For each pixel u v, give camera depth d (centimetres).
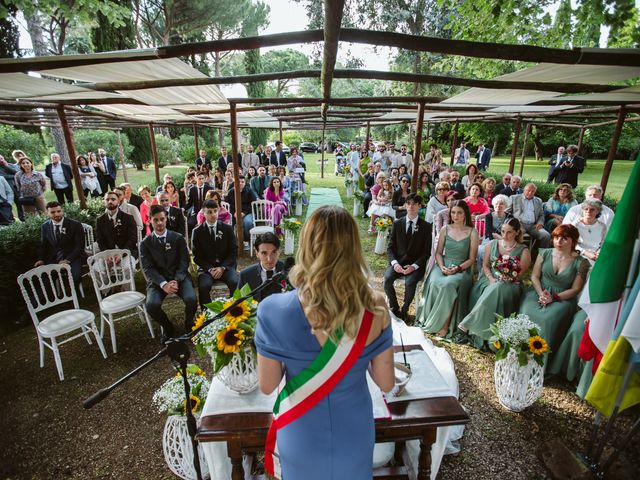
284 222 629
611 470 231
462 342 384
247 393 197
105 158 1165
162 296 392
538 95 472
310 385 114
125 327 429
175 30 2180
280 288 316
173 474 243
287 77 366
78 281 471
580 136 1041
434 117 1109
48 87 364
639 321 193
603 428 272
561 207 614
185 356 164
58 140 1248
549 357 328
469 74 1027
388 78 344
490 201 655
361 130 4475
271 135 3819
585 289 229
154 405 305
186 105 595
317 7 1925
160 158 2145
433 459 214
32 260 475
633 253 208
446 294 381
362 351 113
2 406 307
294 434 121
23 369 357
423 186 774
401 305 470
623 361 211
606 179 625
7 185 724
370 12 1903
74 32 1666
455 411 179
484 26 716
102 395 142
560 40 618
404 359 199
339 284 106
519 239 383
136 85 365
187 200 743
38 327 340
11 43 1550
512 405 284
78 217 561
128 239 503
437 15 1791
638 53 223
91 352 383
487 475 235
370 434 127
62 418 293
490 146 3038
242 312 183
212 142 2948
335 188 1423
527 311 338
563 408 293
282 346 111
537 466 241
